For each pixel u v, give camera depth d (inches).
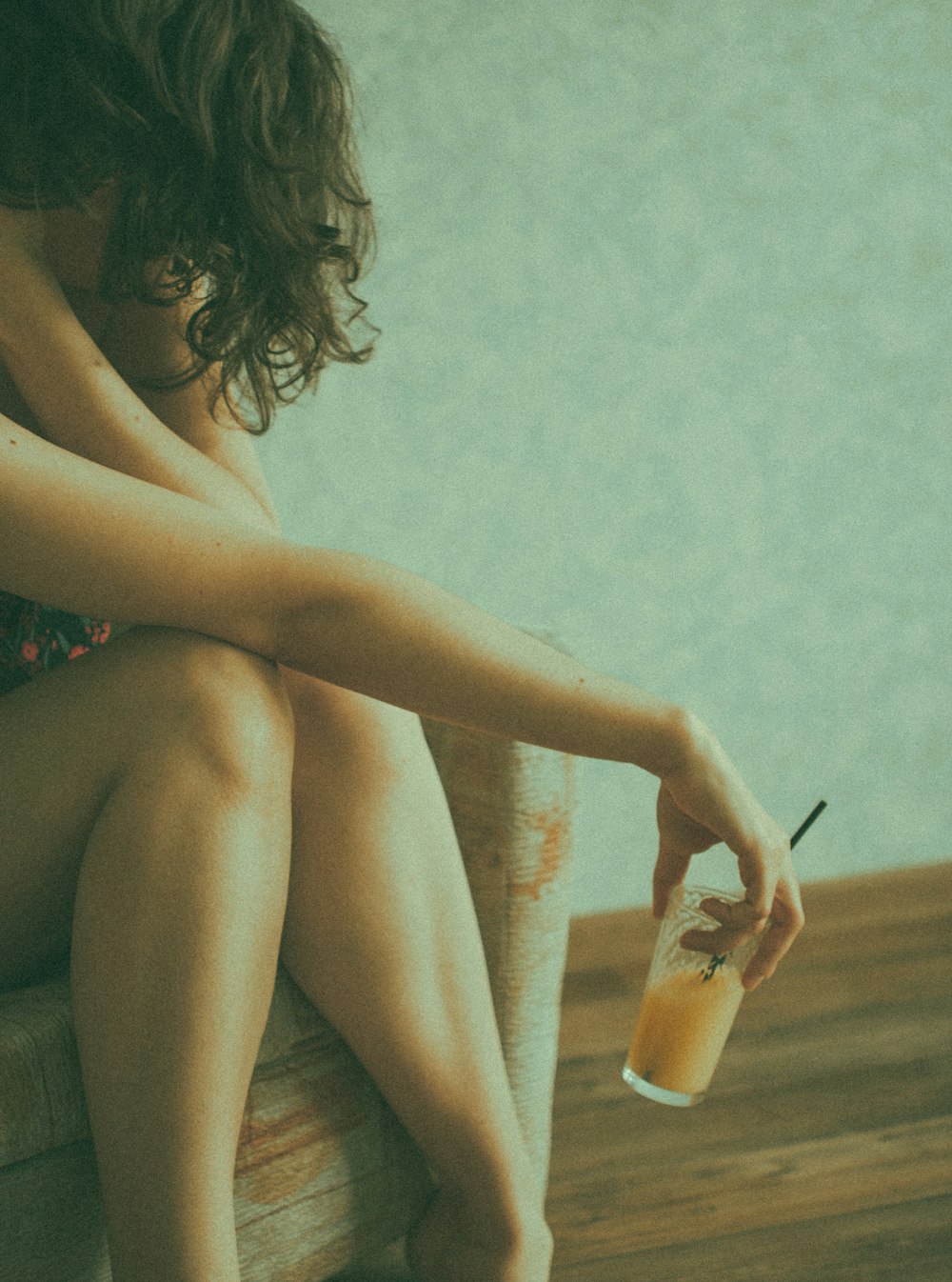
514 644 51.9
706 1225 76.5
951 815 138.2
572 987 109.8
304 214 57.2
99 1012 49.0
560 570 119.6
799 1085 91.9
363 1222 58.1
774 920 60.3
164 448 55.7
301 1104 56.1
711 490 123.2
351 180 60.6
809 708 130.6
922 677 134.6
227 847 49.4
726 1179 80.3
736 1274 72.9
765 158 119.3
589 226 114.5
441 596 51.4
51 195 53.2
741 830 54.9
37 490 48.9
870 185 123.7
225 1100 49.1
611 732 52.9
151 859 49.1
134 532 49.4
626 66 113.2
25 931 51.8
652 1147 83.5
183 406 62.1
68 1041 50.3
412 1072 56.4
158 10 52.4
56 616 60.5
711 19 115.2
